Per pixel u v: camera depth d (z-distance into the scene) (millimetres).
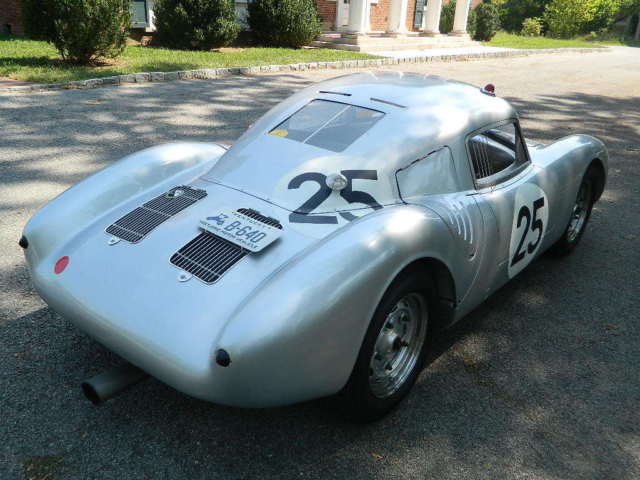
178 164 3311
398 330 2682
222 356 2004
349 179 2705
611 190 6309
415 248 2451
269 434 2559
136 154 3312
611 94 13156
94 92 9148
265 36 15969
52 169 5586
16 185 5129
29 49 12141
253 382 2062
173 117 7898
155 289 2322
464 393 2930
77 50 10641
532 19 33625
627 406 2922
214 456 2416
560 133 8844
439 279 2805
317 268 2186
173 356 2129
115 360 2951
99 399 2346
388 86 3373
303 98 3357
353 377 2387
